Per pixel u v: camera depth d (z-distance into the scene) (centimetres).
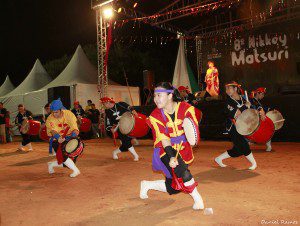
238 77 1972
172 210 395
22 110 1227
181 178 371
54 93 1741
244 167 658
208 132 1288
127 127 771
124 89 1945
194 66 2375
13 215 404
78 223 364
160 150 377
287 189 474
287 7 1756
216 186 506
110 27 1559
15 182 606
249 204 407
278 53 1852
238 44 1966
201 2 1572
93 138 1661
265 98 1150
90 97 1834
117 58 2814
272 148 955
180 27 2002
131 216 379
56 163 683
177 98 378
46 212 411
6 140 1756
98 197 473
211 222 346
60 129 636
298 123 1093
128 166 731
